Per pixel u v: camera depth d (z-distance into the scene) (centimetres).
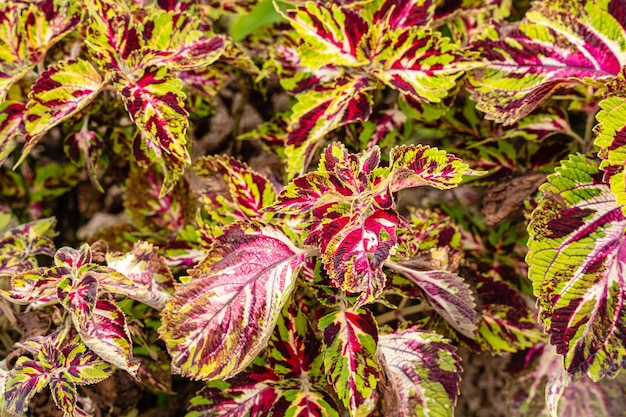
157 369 80
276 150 86
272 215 76
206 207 79
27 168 91
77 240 94
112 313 70
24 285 70
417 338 73
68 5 77
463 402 88
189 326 68
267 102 95
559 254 69
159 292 74
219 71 85
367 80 77
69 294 70
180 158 74
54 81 74
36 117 74
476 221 87
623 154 69
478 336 79
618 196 69
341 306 72
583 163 71
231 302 69
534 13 75
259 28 89
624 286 69
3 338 82
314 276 72
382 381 72
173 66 75
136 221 86
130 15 75
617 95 69
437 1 80
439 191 93
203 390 74
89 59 79
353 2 77
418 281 73
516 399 81
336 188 69
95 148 84
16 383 70
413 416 71
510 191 82
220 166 79
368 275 67
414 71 76
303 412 72
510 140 91
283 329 74
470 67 75
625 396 80
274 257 70
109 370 71
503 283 80
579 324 69
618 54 73
